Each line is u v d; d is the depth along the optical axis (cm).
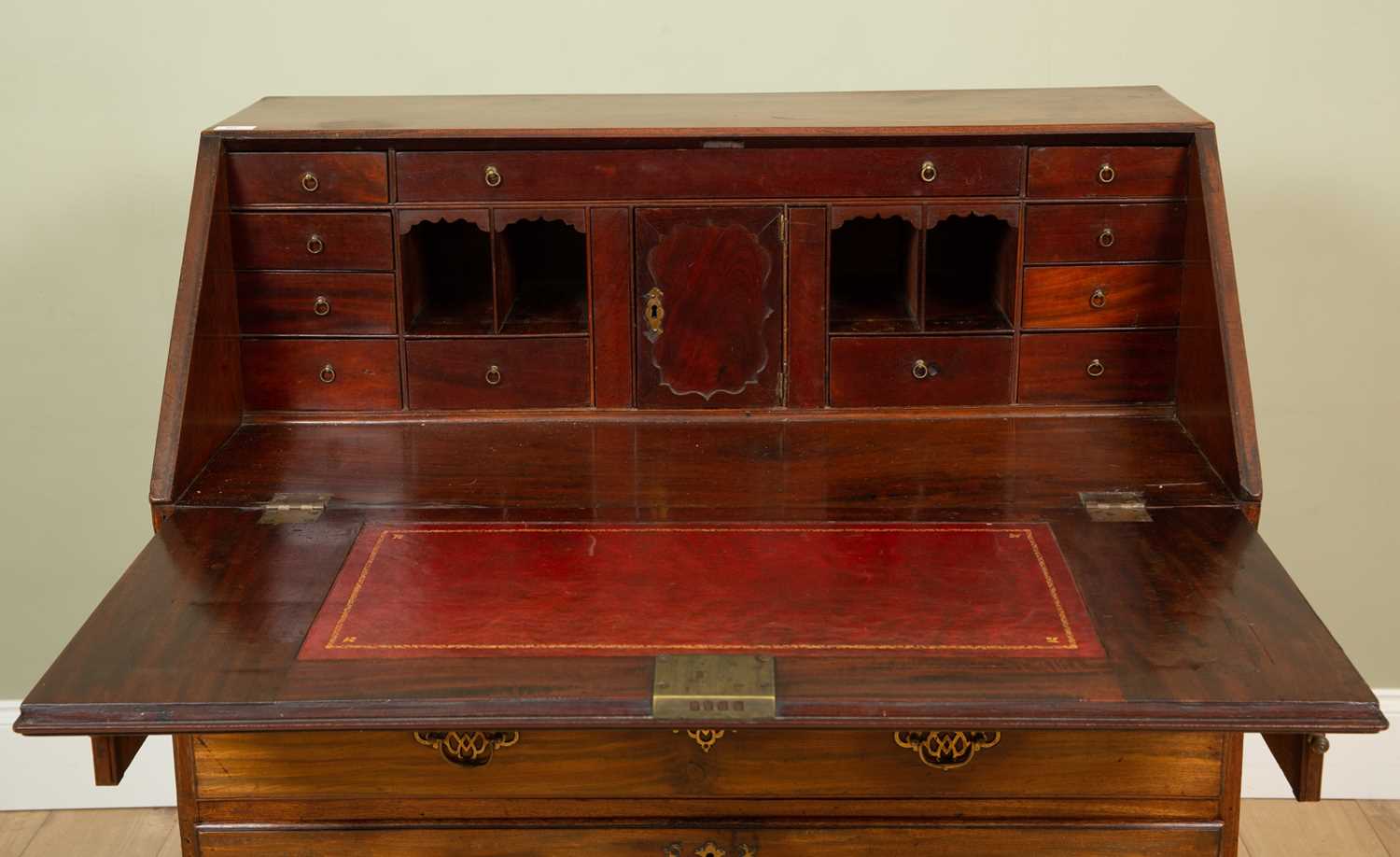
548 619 196
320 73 318
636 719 179
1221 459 230
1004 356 252
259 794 213
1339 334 332
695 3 315
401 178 244
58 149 319
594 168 244
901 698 179
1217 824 212
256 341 251
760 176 244
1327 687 180
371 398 254
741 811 213
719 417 253
